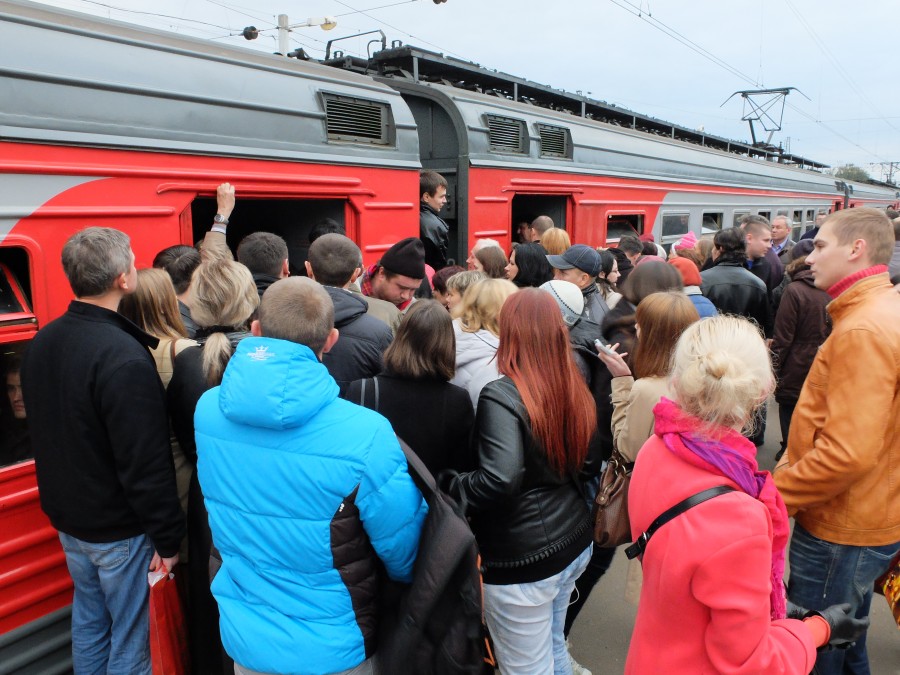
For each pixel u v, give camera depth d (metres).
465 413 2.30
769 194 12.94
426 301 2.29
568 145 6.58
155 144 2.86
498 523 2.15
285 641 1.65
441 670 1.68
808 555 2.25
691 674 1.39
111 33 2.81
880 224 2.15
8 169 2.37
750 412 1.46
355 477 1.63
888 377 1.99
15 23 2.46
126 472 2.11
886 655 3.18
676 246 6.69
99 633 2.36
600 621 3.51
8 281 2.47
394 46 5.95
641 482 1.53
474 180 5.29
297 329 1.68
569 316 3.18
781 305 4.61
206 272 2.41
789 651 1.46
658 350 2.47
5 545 2.38
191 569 2.34
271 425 1.58
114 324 2.18
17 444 2.43
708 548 1.33
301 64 3.76
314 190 3.66
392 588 1.82
